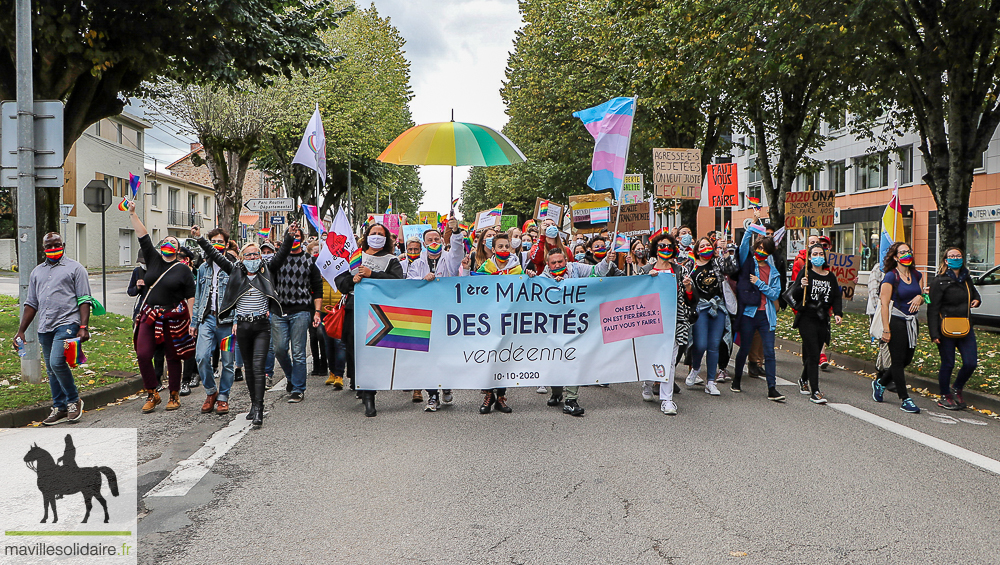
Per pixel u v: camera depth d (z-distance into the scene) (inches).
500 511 173.0
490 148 341.1
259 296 273.7
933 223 1069.1
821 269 312.5
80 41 447.8
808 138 807.7
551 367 296.4
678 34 611.8
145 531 160.9
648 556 146.7
